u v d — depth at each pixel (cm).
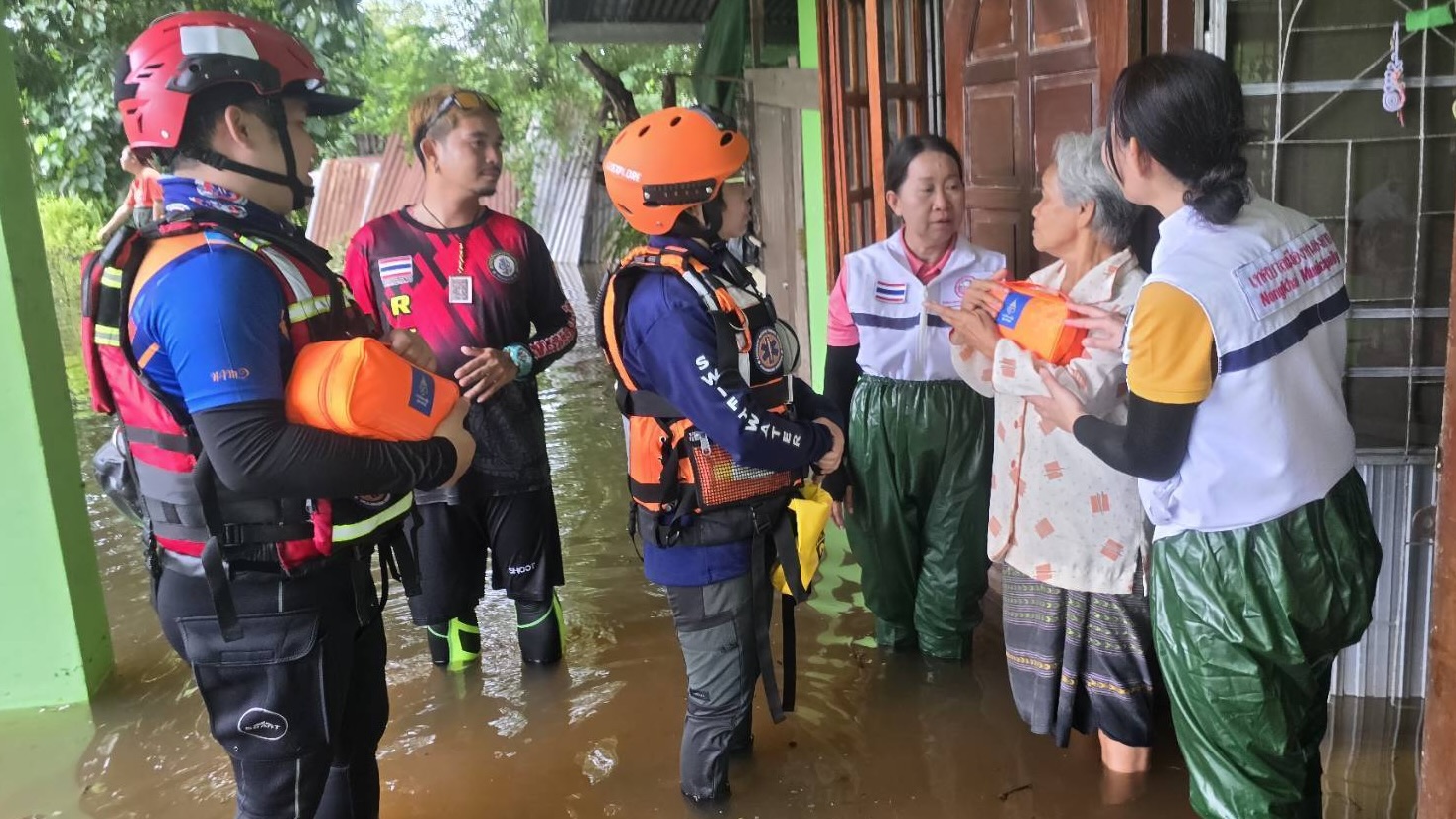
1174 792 252
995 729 285
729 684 244
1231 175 172
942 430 298
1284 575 179
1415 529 270
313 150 200
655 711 308
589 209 1631
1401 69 247
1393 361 267
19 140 315
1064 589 249
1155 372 176
